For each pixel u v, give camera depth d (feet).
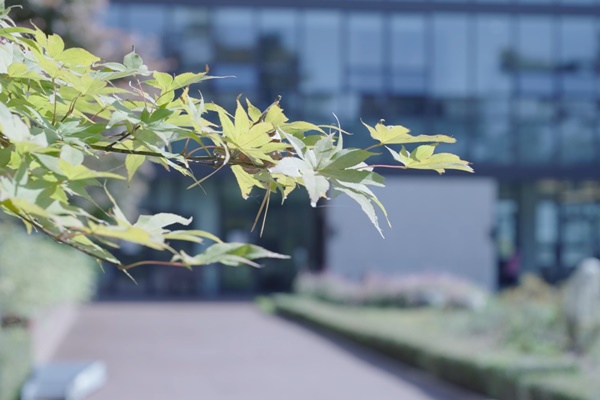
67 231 3.41
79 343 46.91
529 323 40.93
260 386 33.65
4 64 4.23
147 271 81.00
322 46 75.97
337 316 54.03
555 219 83.66
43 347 38.47
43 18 32.86
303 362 40.83
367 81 75.87
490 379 29.66
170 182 80.94
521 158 76.13
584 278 37.35
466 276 77.30
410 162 4.21
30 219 3.39
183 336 51.01
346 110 75.82
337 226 76.59
